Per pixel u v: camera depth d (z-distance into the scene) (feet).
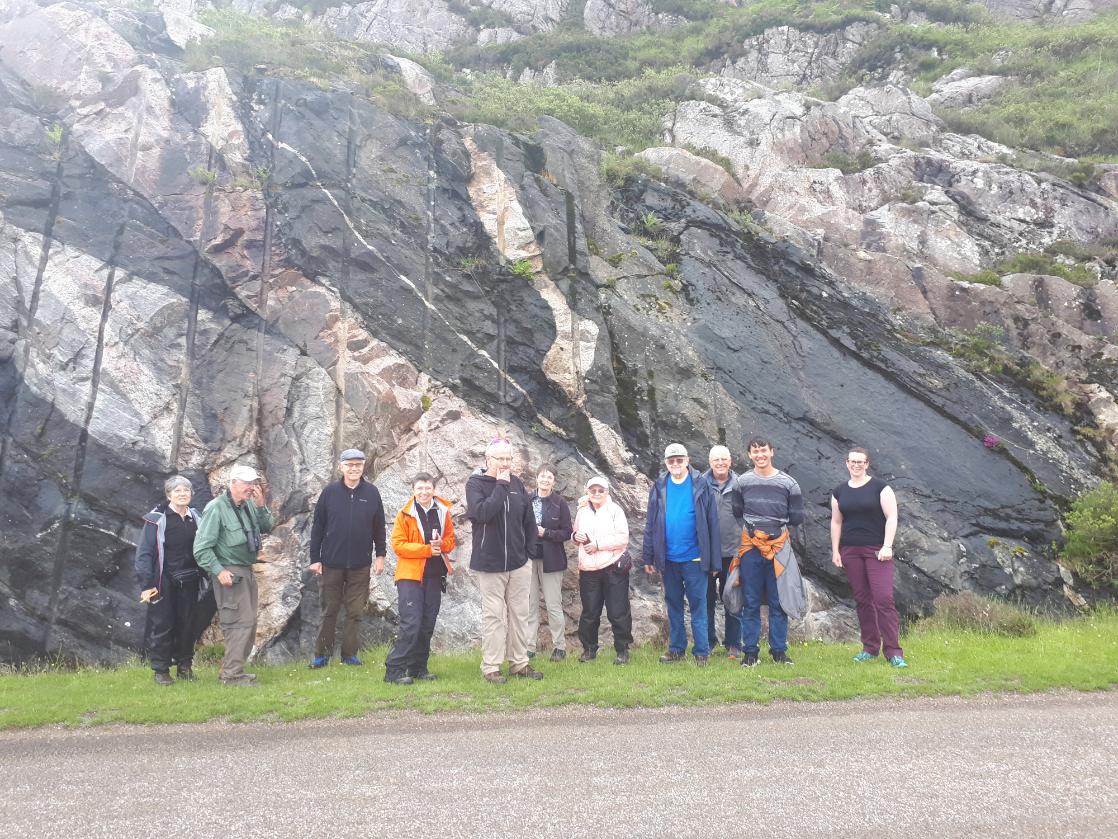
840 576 31.76
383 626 27.45
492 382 33.71
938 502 33.73
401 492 30.30
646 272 40.11
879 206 51.31
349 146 38.37
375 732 16.05
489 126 42.83
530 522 21.75
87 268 31.60
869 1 87.20
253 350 31.76
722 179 49.11
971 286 43.57
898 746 14.79
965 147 57.98
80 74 37.73
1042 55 71.87
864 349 39.37
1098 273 46.60
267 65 42.60
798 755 14.24
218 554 20.95
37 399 28.81
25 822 11.30
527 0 87.35
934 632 26.55
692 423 34.73
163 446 29.04
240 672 20.75
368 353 32.53
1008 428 37.11
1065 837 10.62
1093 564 32.30
